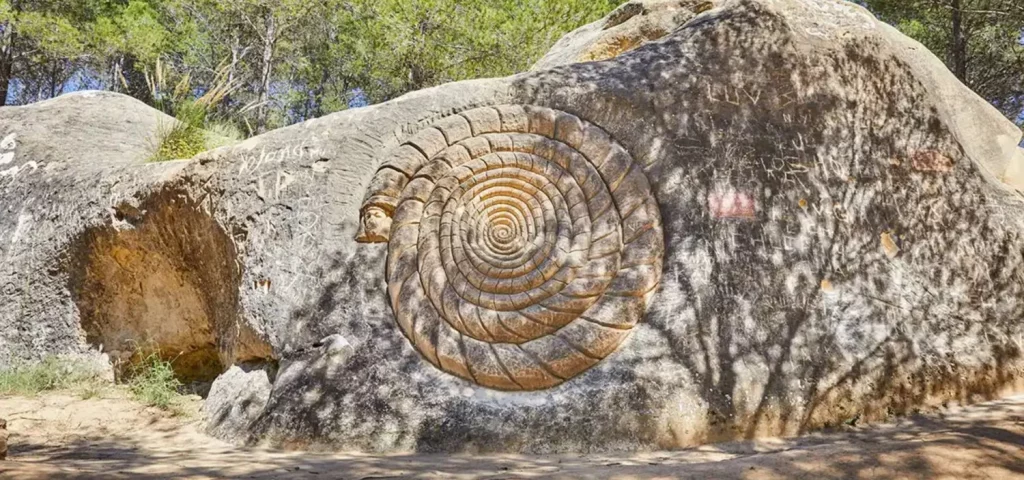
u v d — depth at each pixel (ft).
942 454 12.19
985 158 24.85
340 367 18.71
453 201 20.35
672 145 20.79
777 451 16.17
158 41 55.57
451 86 22.26
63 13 55.16
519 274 19.48
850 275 20.20
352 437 17.65
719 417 17.74
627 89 21.48
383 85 66.18
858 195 21.29
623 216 19.90
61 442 18.66
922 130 22.67
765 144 21.13
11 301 26.76
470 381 18.51
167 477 12.51
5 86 55.52
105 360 25.64
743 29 22.44
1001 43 50.01
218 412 19.94
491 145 20.88
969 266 21.22
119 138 30.96
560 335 18.66
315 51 71.46
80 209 26.17
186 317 25.25
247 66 64.95
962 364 19.45
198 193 22.84
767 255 19.83
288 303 19.97
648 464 15.24
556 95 21.72
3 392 23.09
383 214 20.49
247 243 21.20
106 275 25.98
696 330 18.67
